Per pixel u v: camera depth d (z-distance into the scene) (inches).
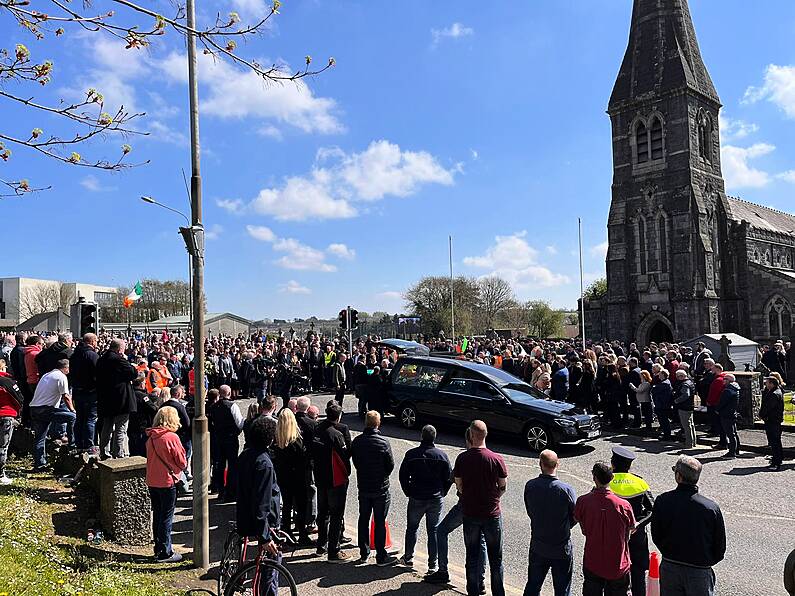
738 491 450.3
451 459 543.5
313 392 1055.6
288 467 345.7
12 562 248.5
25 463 426.3
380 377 715.4
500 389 621.0
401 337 2886.3
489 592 286.0
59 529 319.6
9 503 327.6
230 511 409.1
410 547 308.5
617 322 1769.2
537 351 862.5
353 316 1023.6
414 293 3462.1
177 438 312.0
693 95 1697.8
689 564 214.5
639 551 266.1
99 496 355.3
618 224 1784.0
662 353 969.5
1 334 821.2
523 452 582.2
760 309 1694.1
